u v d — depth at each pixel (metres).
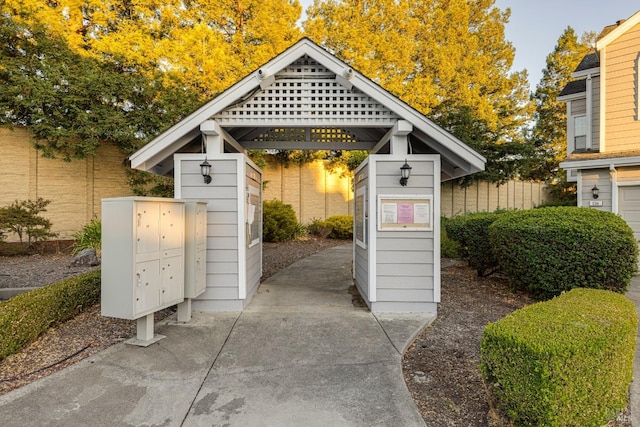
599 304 2.94
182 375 2.96
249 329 4.07
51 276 6.68
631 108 8.05
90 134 9.25
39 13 9.20
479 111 17.05
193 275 4.27
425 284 4.81
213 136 4.91
